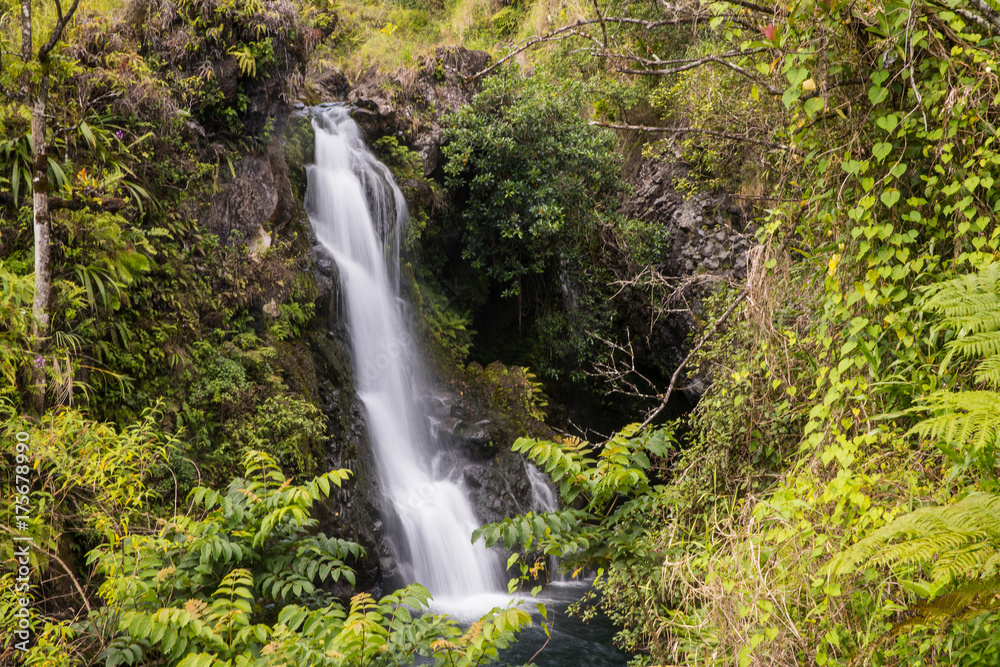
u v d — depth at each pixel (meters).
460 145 11.19
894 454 2.79
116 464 3.99
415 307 11.34
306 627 2.94
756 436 4.37
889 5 2.79
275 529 3.48
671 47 7.99
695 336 10.35
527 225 11.59
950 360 2.83
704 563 3.00
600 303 12.17
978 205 2.96
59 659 2.99
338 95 12.08
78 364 5.15
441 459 10.18
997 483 2.14
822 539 2.51
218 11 7.39
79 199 5.59
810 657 2.55
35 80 4.67
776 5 3.13
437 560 8.84
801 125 3.32
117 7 7.27
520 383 11.29
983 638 2.18
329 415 8.21
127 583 3.04
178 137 7.09
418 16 16.75
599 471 3.26
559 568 3.51
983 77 2.78
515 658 6.42
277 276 7.99
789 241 3.88
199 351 6.71
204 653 2.57
